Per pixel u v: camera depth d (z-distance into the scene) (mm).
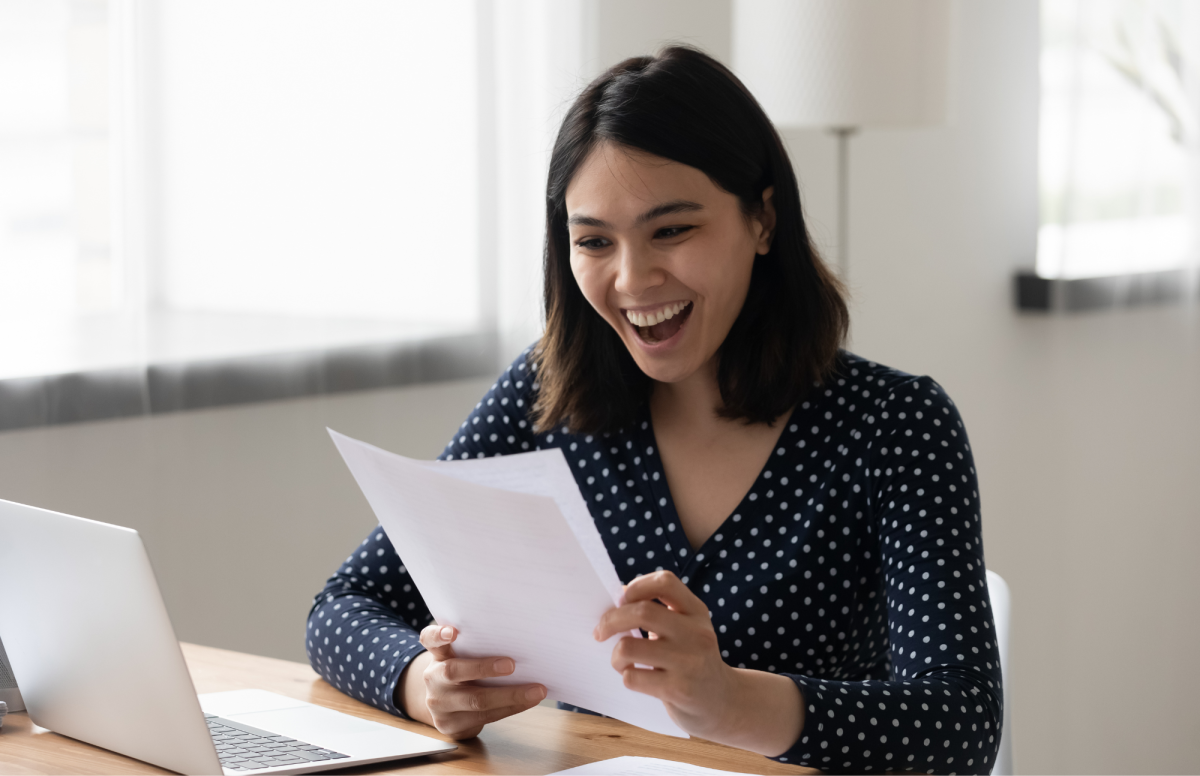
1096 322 3229
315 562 2273
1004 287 3166
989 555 3129
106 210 1933
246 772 979
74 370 1911
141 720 1001
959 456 1259
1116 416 3285
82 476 1954
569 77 2508
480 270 2418
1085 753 3297
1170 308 3248
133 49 1941
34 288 1873
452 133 2357
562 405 1391
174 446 2064
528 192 2471
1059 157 3070
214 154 2059
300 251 2172
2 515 1051
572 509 943
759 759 1042
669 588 925
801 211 1310
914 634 1132
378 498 1009
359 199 2240
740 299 1274
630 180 1184
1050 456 3229
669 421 1380
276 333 2150
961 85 3020
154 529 2047
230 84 2072
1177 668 3402
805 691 997
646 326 1267
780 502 1304
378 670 1194
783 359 1310
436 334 2369
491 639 1029
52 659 1066
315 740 1077
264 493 2189
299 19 2146
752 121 1256
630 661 905
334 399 2277
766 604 1275
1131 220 3115
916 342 2990
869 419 1295
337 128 2205
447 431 2461
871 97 2242
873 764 996
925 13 2266
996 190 3133
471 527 926
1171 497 3367
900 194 2936
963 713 1034
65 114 1888
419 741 1079
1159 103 3076
